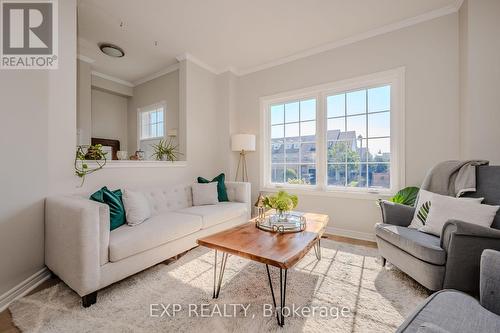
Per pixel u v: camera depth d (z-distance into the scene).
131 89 5.01
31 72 1.82
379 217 2.91
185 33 3.05
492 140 2.16
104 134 4.89
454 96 2.50
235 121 4.16
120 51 3.50
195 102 3.75
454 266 1.47
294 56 3.57
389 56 2.85
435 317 0.87
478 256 1.44
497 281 0.96
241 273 2.02
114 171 2.62
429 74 2.62
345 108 3.23
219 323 1.39
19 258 1.73
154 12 2.63
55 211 1.77
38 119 1.87
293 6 2.50
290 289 1.76
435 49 2.59
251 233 1.84
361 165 3.11
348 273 2.01
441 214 1.80
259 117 3.96
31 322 1.40
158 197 2.80
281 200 2.09
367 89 3.07
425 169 2.63
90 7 2.55
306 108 3.58
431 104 2.61
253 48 3.41
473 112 2.22
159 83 4.49
